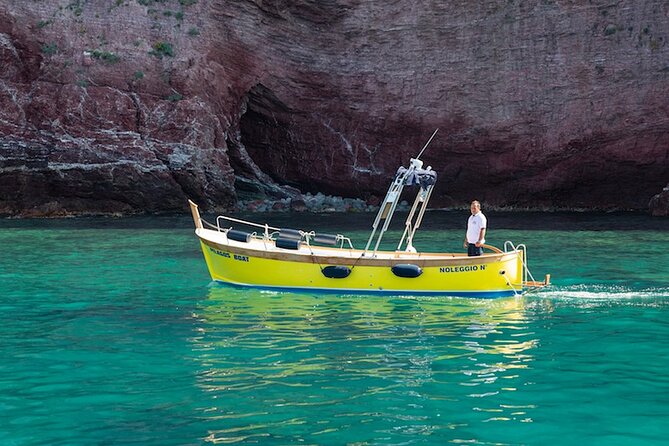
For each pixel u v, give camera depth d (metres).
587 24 43.28
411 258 14.62
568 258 21.17
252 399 8.18
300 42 46.53
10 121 39.75
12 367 9.46
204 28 44.06
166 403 8.03
